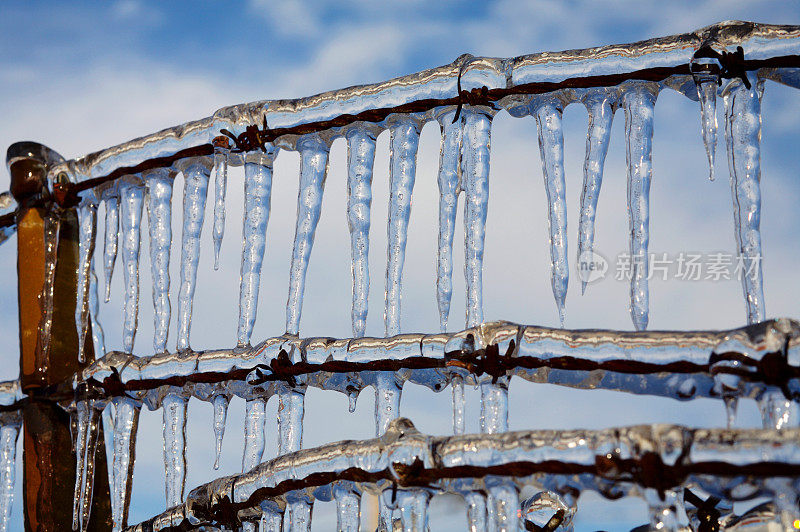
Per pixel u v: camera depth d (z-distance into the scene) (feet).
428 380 4.12
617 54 4.10
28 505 4.56
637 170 4.10
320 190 4.38
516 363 3.98
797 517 3.67
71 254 4.69
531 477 3.82
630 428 3.74
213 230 4.44
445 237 4.24
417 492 3.91
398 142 4.30
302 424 4.26
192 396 4.40
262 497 4.11
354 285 4.30
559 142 4.18
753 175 4.01
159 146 4.51
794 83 4.03
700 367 3.84
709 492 3.72
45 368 4.59
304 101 4.35
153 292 4.54
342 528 3.99
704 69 4.01
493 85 4.19
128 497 4.47
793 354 3.76
